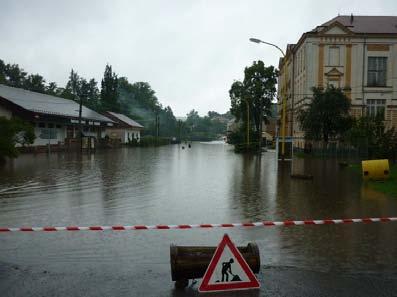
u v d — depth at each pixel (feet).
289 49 203.92
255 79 220.84
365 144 107.24
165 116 474.08
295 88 197.16
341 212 39.34
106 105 302.04
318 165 103.81
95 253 25.35
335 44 168.35
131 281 20.59
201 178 71.15
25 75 303.07
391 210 40.45
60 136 173.06
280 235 30.22
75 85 394.11
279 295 18.94
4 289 19.42
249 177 73.82
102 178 67.05
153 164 102.78
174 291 19.38
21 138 130.41
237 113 223.71
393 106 169.17
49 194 49.14
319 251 26.14
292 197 49.32
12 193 49.67
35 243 27.43
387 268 22.90
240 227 32.71
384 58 169.58
